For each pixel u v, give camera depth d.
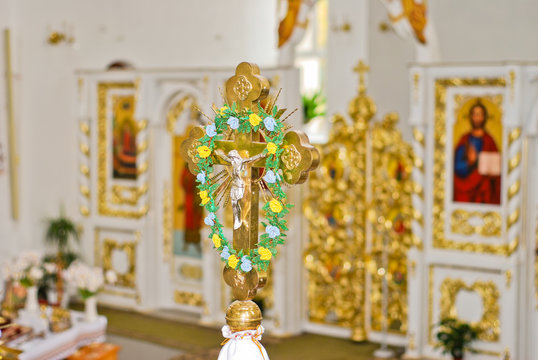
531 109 8.98
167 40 12.70
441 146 9.64
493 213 9.32
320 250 10.95
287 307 11.02
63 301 11.91
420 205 9.73
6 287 8.58
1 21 11.81
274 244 3.20
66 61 12.80
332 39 11.54
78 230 13.03
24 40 12.12
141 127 12.15
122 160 12.56
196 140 3.47
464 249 9.55
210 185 3.41
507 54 10.62
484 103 9.27
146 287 12.45
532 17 10.38
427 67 9.55
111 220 12.72
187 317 12.03
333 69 11.55
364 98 10.35
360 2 11.21
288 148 3.15
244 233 3.28
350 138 10.52
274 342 10.66
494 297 9.39
